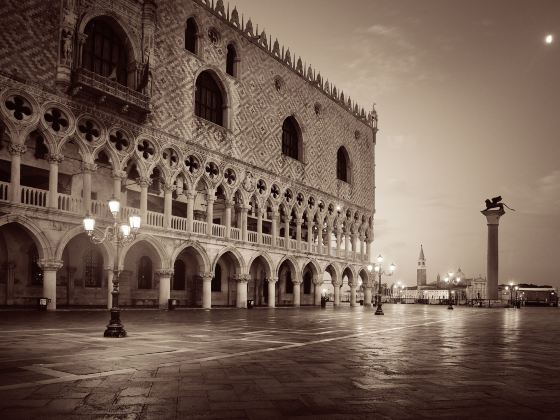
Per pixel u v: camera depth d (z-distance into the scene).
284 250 53.09
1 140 31.23
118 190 35.28
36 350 13.16
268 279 50.84
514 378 9.98
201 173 42.28
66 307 35.81
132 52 37.59
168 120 39.44
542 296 123.88
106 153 35.25
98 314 29.95
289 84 55.38
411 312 48.31
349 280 67.38
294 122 57.19
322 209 60.59
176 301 41.38
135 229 18.64
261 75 50.91
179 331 19.77
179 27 41.12
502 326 27.88
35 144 35.41
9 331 18.16
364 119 71.50
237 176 46.47
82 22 33.69
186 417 6.73
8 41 29.50
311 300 67.31
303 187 56.69
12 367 10.50
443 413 7.10
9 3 29.69
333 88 64.81
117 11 36.34
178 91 40.56
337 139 64.62
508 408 7.44
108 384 8.84
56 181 31.41
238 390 8.49
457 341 17.89
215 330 20.55
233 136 46.28
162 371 10.26
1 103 28.92
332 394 8.26
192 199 41.34
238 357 12.52
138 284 42.34
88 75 32.91
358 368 10.97
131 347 14.05
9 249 35.19
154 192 44.19
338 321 28.88
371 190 72.56
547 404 7.73
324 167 61.12
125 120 36.00
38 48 31.00
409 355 13.41
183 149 40.72
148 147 37.84
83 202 32.84
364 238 70.50
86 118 33.50
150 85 37.59
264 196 50.09
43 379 9.23
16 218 29.03
